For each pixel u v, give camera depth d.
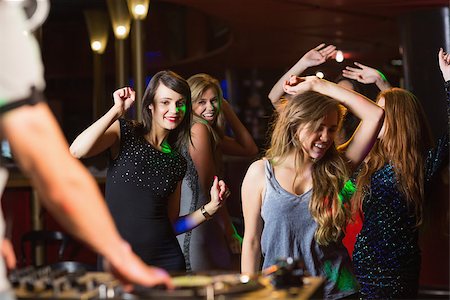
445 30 11.79
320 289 2.26
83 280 2.27
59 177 1.82
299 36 17.31
